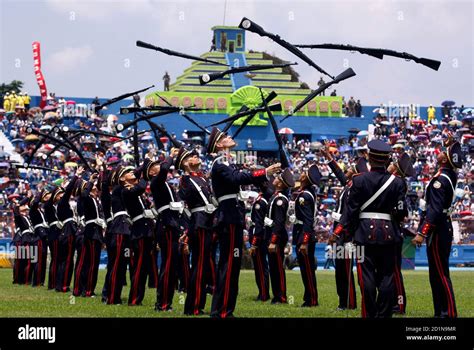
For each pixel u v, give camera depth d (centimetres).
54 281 3038
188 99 7050
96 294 2783
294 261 4388
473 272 4316
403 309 2153
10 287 3184
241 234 1931
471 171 5938
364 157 2242
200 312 2044
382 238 1745
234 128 7031
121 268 2414
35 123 6619
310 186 2408
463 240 4925
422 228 1952
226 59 7669
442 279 1977
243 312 2142
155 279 2962
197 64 7581
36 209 3256
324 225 4944
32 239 3372
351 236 1789
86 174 3020
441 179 1947
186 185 2038
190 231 2042
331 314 2112
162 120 6856
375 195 1748
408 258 4656
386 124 7012
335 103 7525
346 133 7462
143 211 2356
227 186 1917
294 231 2419
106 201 2472
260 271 2580
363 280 1753
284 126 7350
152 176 2258
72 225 2898
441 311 1988
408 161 2094
